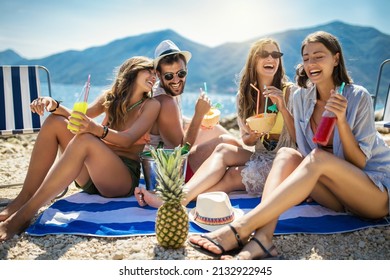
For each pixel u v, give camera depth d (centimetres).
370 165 290
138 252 264
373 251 268
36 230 292
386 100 541
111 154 321
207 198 289
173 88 389
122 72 366
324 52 285
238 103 376
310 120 312
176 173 256
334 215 309
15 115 474
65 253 265
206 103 357
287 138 346
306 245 273
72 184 431
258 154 350
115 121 363
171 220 258
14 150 618
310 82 313
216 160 343
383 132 677
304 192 256
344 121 264
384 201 283
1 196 399
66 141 334
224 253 255
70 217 312
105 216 312
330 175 265
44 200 295
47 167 332
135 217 310
